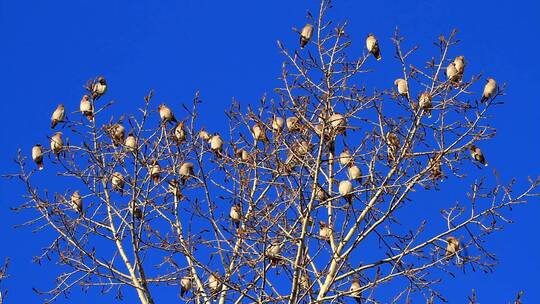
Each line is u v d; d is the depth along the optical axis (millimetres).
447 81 17109
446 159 16969
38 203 17297
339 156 17312
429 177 16734
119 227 17141
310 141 17016
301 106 16812
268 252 16312
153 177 17281
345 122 17016
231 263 16844
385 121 16953
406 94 17219
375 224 16234
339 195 16625
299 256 15977
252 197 17281
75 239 16938
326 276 16484
